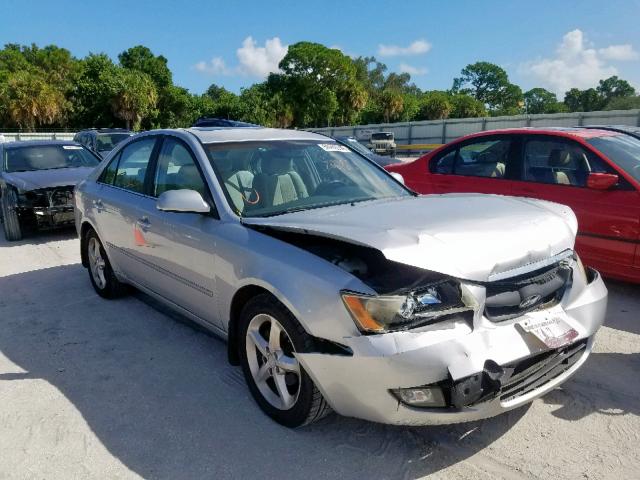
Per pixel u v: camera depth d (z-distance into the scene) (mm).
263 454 2717
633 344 3885
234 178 3508
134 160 4562
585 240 4898
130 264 4453
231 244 3105
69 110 53906
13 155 9156
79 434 2947
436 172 6344
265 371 3002
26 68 69688
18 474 2627
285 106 64125
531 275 2639
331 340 2492
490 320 2490
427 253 2424
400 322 2357
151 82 54719
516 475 2506
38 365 3826
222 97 62000
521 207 3131
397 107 69062
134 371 3686
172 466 2650
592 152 5027
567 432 2830
